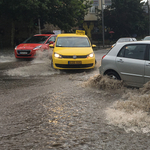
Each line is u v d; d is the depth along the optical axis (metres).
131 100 4.81
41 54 13.57
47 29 35.47
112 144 3.09
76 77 8.09
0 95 5.90
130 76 5.78
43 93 5.96
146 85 5.31
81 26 49.72
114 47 6.39
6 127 3.76
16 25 31.06
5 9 23.83
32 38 14.88
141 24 46.97
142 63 5.50
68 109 4.61
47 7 22.64
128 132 3.45
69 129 3.62
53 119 4.07
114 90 5.97
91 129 3.60
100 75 6.41
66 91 6.11
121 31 47.75
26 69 10.16
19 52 13.60
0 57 15.77
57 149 2.99
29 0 21.30
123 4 46.09
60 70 9.96
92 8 49.38
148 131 3.44
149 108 4.28
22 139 3.31
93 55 9.74
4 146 3.11
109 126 3.69
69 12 25.78
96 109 4.56
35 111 4.53
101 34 50.09
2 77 8.52
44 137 3.36
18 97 5.64
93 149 2.97
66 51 9.58
